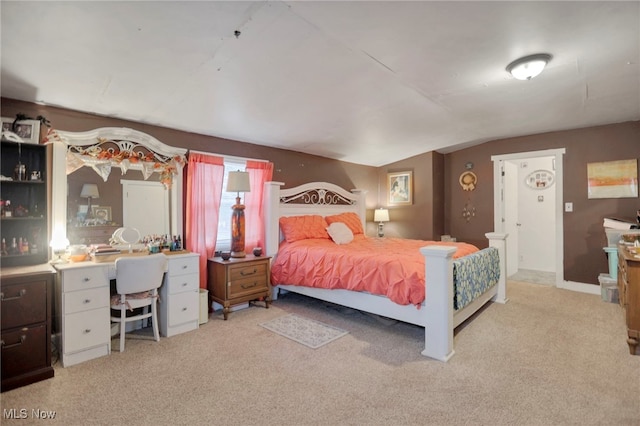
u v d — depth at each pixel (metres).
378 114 3.69
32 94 2.61
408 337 2.97
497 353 2.59
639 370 2.28
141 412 1.86
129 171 3.24
